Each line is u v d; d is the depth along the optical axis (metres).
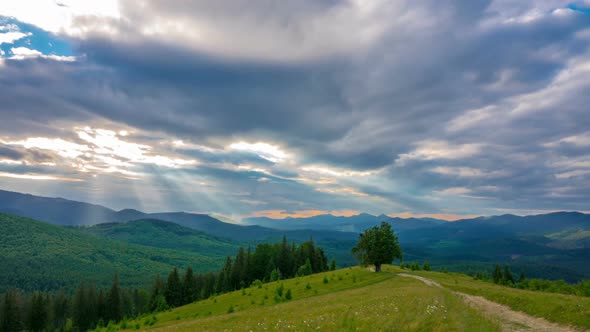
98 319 132.75
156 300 133.38
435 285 61.38
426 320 23.53
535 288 104.88
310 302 49.38
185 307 85.50
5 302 118.62
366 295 47.16
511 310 31.61
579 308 25.02
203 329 36.94
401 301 34.12
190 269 138.12
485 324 23.22
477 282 83.69
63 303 150.00
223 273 146.25
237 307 67.44
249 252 151.75
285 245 151.75
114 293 136.00
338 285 76.75
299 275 130.75
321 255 161.88
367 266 106.56
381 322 23.45
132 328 70.31
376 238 95.50
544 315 27.03
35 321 125.19
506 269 149.38
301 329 24.75
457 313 26.88
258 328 29.11
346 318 26.36
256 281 98.75
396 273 88.81
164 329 44.53
